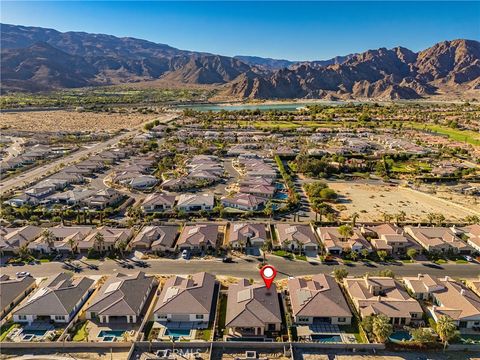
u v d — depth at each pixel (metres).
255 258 116.44
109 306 88.31
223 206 160.75
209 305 89.94
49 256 117.62
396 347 79.06
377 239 124.75
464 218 147.00
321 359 76.75
